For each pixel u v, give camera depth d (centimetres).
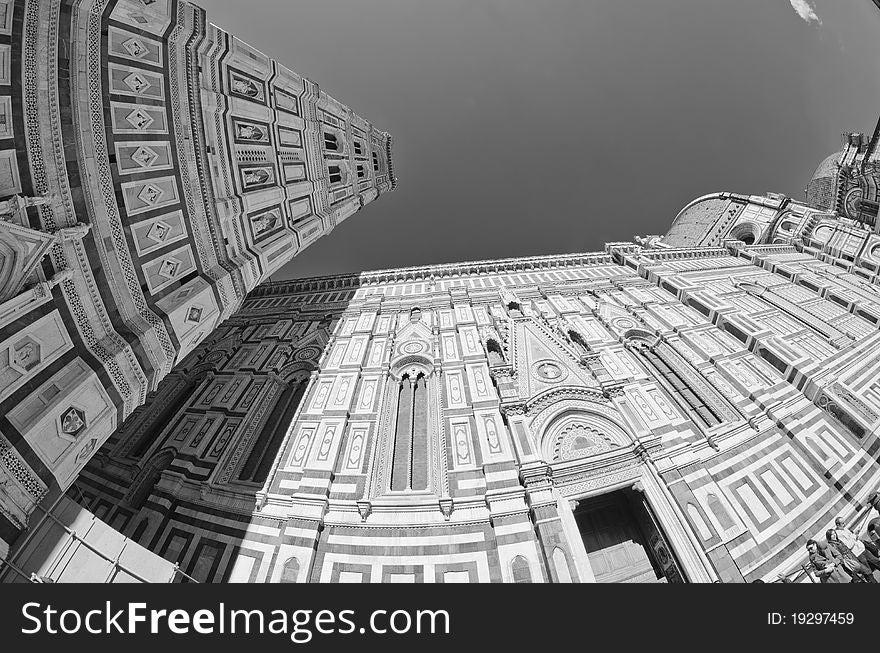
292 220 2422
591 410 2100
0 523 930
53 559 1004
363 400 2303
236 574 1580
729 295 3195
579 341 2669
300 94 2592
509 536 1571
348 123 3750
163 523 1798
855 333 2811
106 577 1056
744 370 2405
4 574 942
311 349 2781
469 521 1648
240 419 2286
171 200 1493
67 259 1114
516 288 3359
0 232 934
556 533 1539
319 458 1973
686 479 1773
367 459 1953
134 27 1370
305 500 1783
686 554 1540
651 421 2036
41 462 1001
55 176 1089
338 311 3238
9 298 962
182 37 1573
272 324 3228
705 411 2148
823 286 3391
